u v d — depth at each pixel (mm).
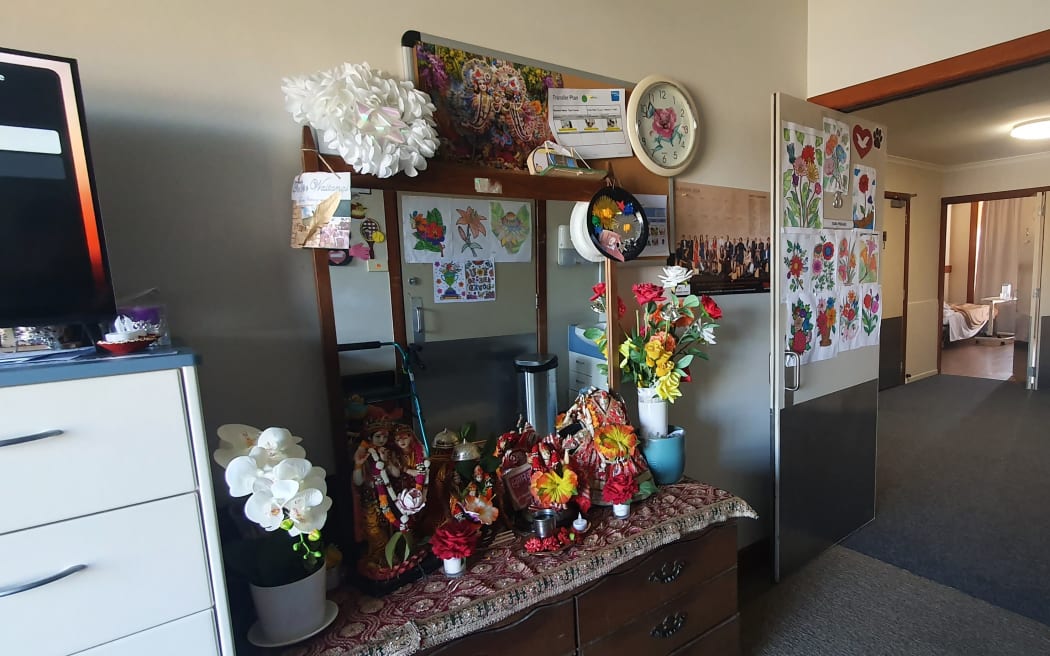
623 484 1311
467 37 1352
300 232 1088
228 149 1060
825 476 2262
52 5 894
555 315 1528
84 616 660
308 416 1186
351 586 1068
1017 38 1728
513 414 1470
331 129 1060
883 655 1684
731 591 1468
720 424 2092
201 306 1050
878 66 2082
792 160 1957
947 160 5238
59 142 737
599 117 1603
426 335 1309
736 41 2018
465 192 1315
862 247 2365
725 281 2041
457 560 1083
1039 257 4973
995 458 3340
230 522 1060
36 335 819
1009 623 1812
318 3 1141
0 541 606
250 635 915
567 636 1111
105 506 666
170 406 704
